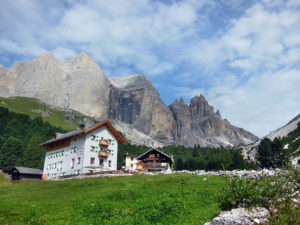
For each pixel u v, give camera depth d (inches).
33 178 3415.4
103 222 737.6
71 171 2578.7
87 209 874.8
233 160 3914.9
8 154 4404.5
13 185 1973.4
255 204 623.5
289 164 732.7
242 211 585.3
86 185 1491.1
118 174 1817.2
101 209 852.0
